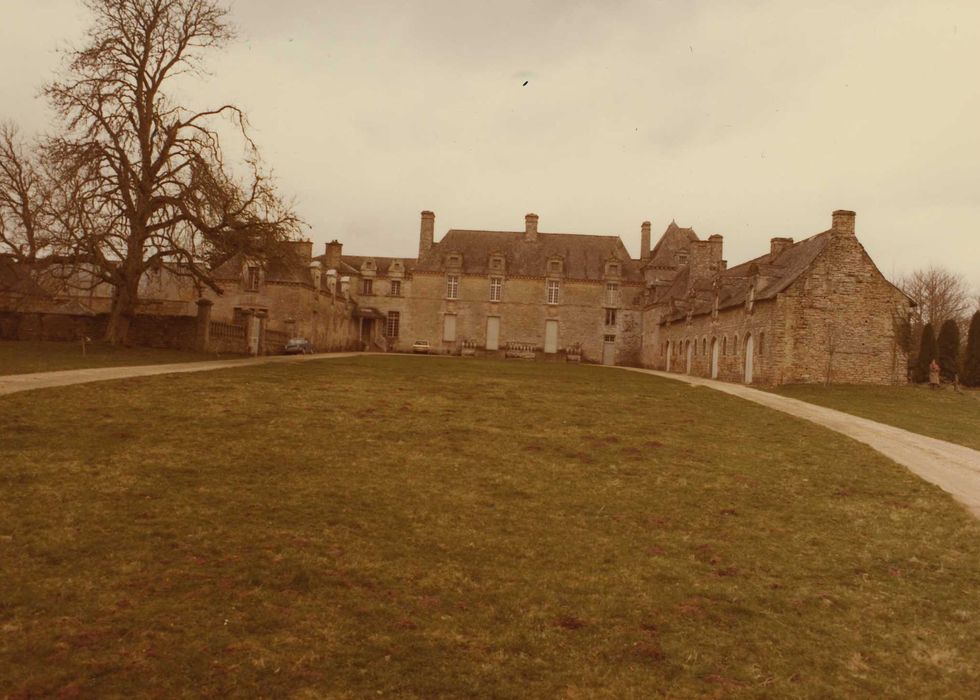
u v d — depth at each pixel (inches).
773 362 1379.2
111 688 226.2
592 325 2642.7
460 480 489.4
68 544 330.3
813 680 262.8
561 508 448.1
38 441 489.7
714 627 300.5
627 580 343.9
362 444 562.3
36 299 1590.8
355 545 360.2
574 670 261.3
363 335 2736.2
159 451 491.8
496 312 2652.6
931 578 364.2
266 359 1327.5
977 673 273.0
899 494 516.7
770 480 539.5
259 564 326.0
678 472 548.7
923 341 1699.1
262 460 493.7
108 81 1201.4
